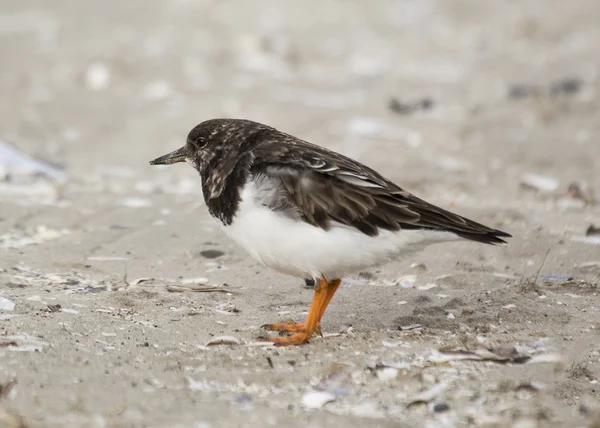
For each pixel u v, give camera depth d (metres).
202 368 8.77
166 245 12.92
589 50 27.66
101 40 28.09
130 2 33.66
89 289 11.12
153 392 8.20
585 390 8.44
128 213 14.50
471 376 8.67
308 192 9.05
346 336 9.67
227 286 11.41
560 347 9.40
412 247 9.25
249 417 7.76
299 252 9.16
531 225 13.80
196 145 9.84
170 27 30.17
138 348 9.19
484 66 26.41
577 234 13.43
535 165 18.44
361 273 11.89
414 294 11.05
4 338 9.22
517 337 9.66
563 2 33.97
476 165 18.39
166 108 22.25
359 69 26.25
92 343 9.26
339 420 7.75
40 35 28.56
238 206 9.28
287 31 30.28
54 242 13.04
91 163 18.39
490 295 10.96
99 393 8.12
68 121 21.30
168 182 17.16
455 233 9.16
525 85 23.91
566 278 11.73
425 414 7.92
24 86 23.73
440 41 29.45
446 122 21.34
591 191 16.45
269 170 9.19
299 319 10.22
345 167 9.28
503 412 7.95
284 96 23.34
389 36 30.09
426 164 18.34
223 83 24.39
